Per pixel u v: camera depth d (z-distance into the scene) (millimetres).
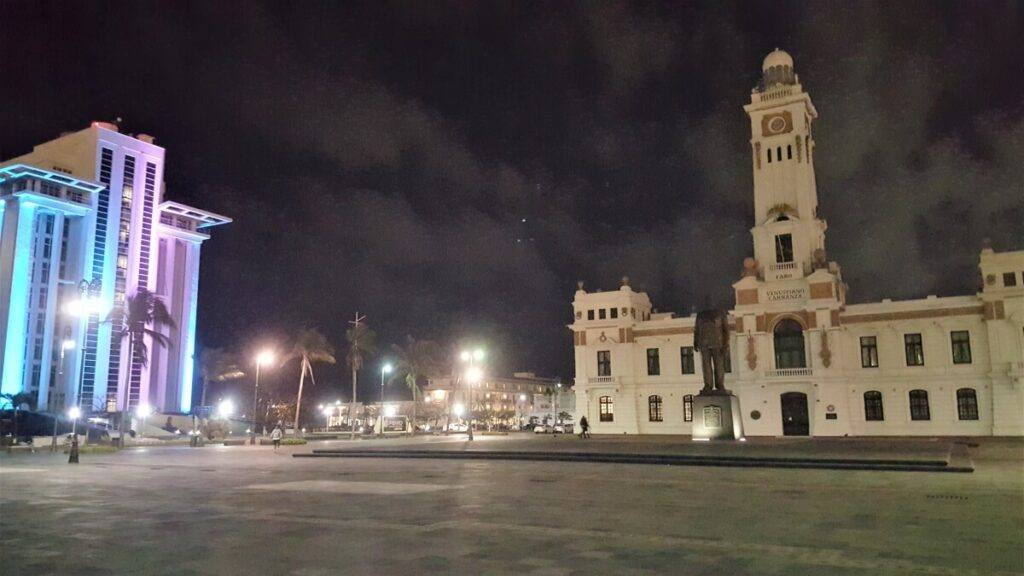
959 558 10719
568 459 32781
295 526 13938
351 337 85125
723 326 47125
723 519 14633
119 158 104062
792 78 68875
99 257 99875
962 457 30125
